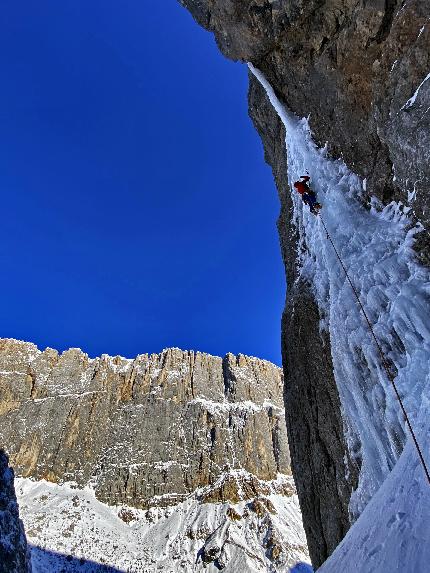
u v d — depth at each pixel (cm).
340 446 1128
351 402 1041
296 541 9869
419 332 827
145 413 14200
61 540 9538
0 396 14250
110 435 13750
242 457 12962
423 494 565
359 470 1005
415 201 911
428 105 813
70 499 11500
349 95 1170
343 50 1130
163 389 14988
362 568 570
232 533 9975
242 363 16500
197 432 13625
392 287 945
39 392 14750
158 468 12688
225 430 13700
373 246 1057
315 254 1390
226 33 1514
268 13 1327
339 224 1229
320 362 1255
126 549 9938
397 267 949
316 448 1252
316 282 1345
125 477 12500
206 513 11075
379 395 920
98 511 11325
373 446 942
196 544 9981
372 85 1052
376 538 595
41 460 12850
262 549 9575
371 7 997
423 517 527
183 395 14862
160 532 10725
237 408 14525
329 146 1348
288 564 8862
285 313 1546
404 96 893
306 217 1463
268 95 1628
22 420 13750
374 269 1012
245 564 8844
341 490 1103
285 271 1712
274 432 14225
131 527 11150
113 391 15075
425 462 613
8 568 2683
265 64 1558
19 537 2945
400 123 891
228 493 11650
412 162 883
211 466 12712
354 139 1204
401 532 546
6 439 13175
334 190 1272
